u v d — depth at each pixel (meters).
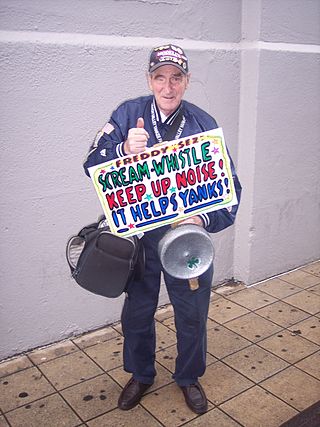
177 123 2.18
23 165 2.67
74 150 2.80
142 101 2.23
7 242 2.73
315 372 2.78
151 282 2.34
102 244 2.04
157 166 2.05
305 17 3.50
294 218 3.96
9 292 2.82
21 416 2.47
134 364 2.51
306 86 3.65
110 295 2.10
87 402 2.57
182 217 2.12
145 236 2.26
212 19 3.17
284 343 3.07
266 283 3.88
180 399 2.58
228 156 2.11
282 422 2.39
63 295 3.03
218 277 3.80
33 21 2.54
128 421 2.43
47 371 2.82
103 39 2.76
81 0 2.64
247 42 3.33
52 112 2.68
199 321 2.34
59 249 2.92
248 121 3.46
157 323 3.31
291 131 3.67
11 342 2.91
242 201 3.66
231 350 3.00
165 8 2.93
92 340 3.12
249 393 2.61
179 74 2.08
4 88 2.52
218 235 3.69
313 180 4.00
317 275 4.02
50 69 2.62
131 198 2.06
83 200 2.91
